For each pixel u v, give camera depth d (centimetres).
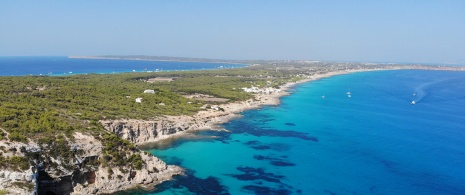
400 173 10194
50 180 7938
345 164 10938
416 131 15225
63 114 10756
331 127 15950
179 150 11950
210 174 9875
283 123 16650
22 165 7475
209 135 14038
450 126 16225
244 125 16050
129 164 8931
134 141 12412
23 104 11050
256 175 9919
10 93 13100
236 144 12912
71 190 8181
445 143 13300
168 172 9631
